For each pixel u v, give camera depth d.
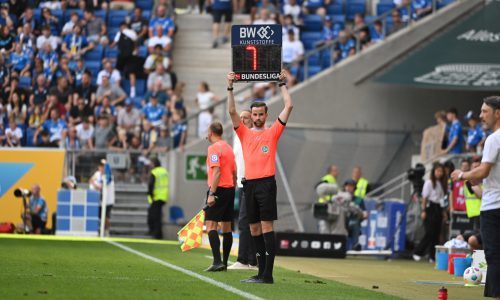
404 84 79.12
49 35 98.75
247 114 48.25
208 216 45.22
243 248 48.31
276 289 37.06
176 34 101.69
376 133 86.81
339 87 87.12
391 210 72.19
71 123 90.44
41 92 94.38
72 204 80.31
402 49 87.50
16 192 80.50
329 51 91.50
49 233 82.25
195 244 44.62
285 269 51.69
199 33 102.00
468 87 77.69
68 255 51.91
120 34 96.12
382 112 87.12
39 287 33.69
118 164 86.06
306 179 85.31
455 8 87.81
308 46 98.19
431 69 80.88
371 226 73.19
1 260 45.59
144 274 41.19
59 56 98.00
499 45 82.69
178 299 32.03
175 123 87.56
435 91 87.12
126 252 57.66
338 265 59.78
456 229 68.50
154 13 102.44
